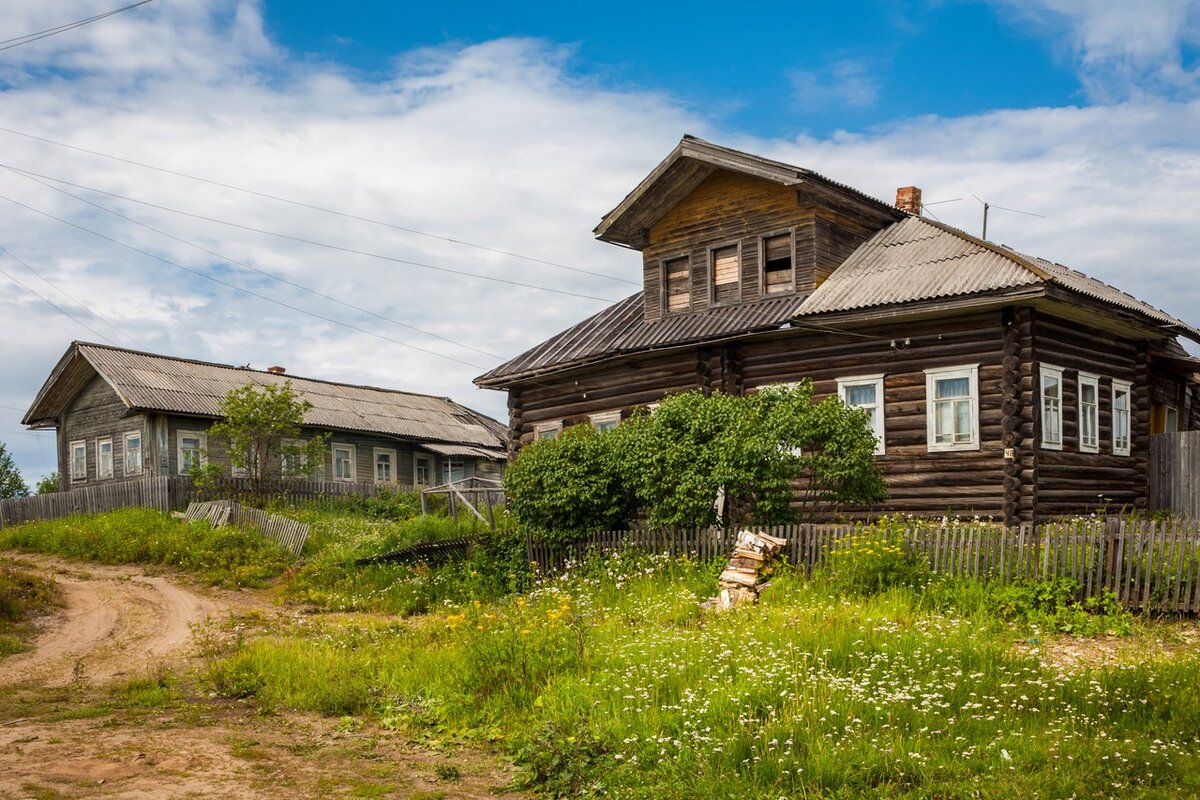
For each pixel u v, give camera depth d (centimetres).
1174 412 2680
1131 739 774
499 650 1055
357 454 4191
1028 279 1738
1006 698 877
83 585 2178
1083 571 1299
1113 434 2123
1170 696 865
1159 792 668
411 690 1061
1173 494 2211
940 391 1902
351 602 1911
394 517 3488
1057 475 1880
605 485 1806
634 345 2297
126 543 2562
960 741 771
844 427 1585
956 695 883
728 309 2286
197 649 1509
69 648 1555
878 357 1983
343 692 1059
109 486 3253
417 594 1880
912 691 891
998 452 1811
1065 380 1950
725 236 2325
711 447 1653
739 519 1703
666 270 2458
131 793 727
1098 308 1877
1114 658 1061
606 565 1709
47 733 933
